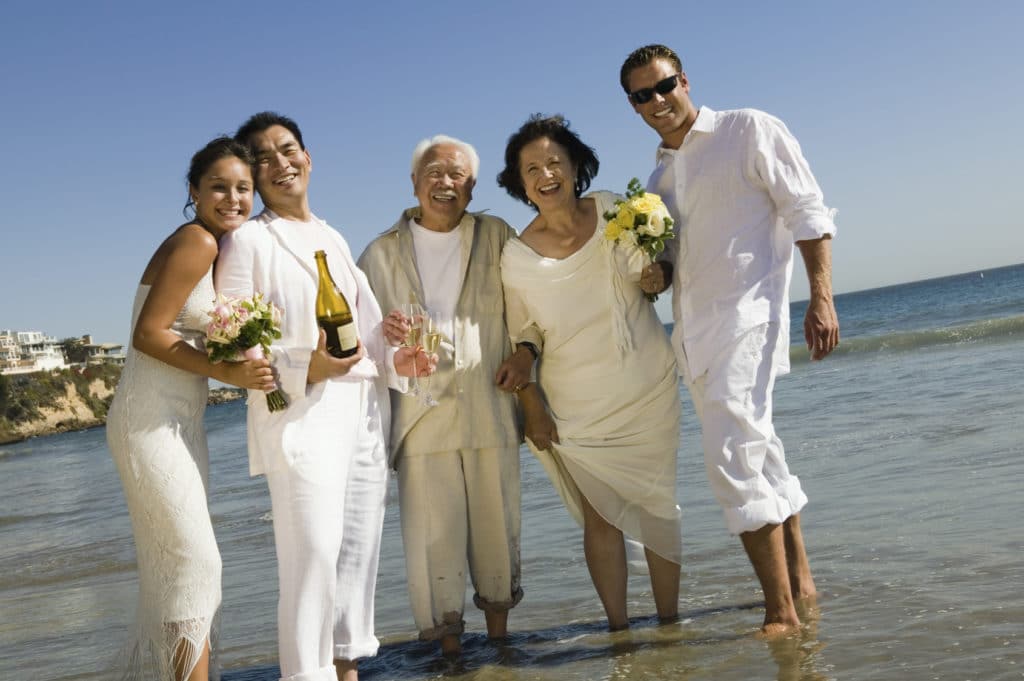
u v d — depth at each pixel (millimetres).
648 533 4457
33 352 155125
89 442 62250
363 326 4043
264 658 4793
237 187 3582
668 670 3631
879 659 3338
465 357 4387
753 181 4066
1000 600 3758
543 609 5020
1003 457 6750
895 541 4965
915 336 24078
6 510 18531
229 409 83562
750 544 3896
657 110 4188
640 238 3973
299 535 3518
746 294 3986
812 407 13141
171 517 3324
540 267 4375
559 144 4375
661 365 4449
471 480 4438
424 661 4391
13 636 6078
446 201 4379
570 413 4465
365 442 3969
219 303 3367
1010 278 94688
